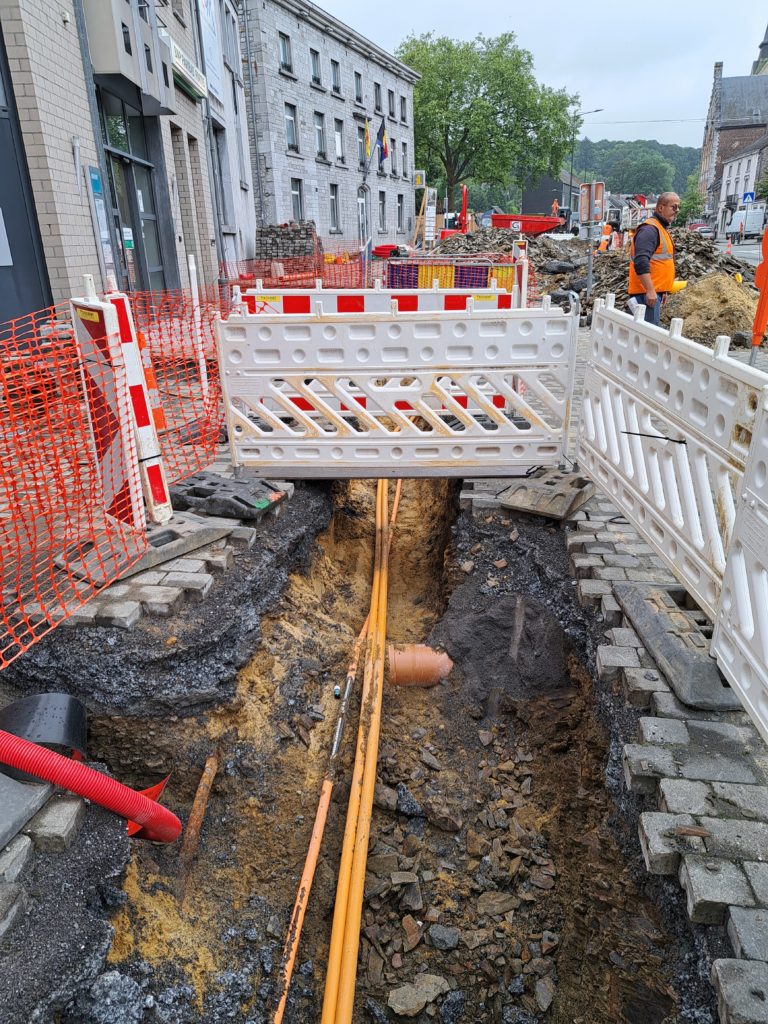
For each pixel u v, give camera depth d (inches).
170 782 131.7
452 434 200.7
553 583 169.6
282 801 138.2
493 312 188.7
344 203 1283.2
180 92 556.1
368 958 121.5
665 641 132.0
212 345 271.9
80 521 169.2
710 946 87.7
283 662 160.2
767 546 94.3
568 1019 110.3
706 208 3395.7
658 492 140.8
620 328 159.3
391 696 168.6
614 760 124.9
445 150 2087.8
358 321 190.7
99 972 88.5
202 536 167.8
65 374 173.9
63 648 134.1
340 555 233.9
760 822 99.2
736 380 105.3
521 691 162.2
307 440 204.1
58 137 308.0
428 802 144.4
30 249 301.9
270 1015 108.0
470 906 129.4
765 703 96.2
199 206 627.2
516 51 1989.4
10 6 273.4
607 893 114.1
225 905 120.4
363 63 1306.6
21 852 91.3
